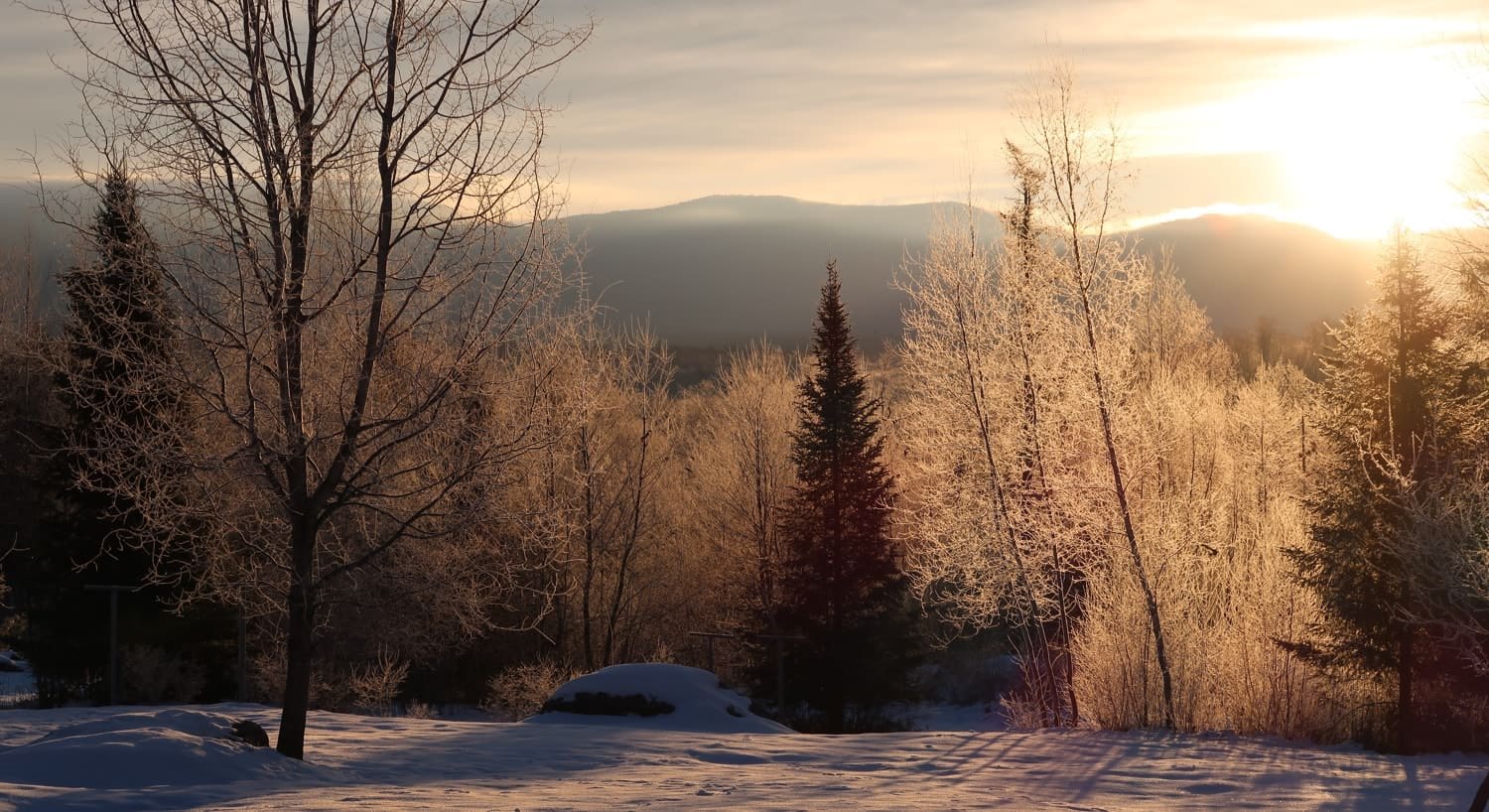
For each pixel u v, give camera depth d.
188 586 30.00
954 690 42.06
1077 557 26.80
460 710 36.53
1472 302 20.08
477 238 14.77
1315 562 19.64
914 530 36.78
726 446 48.41
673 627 45.28
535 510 16.27
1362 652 18.62
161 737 12.88
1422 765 16.03
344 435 14.45
